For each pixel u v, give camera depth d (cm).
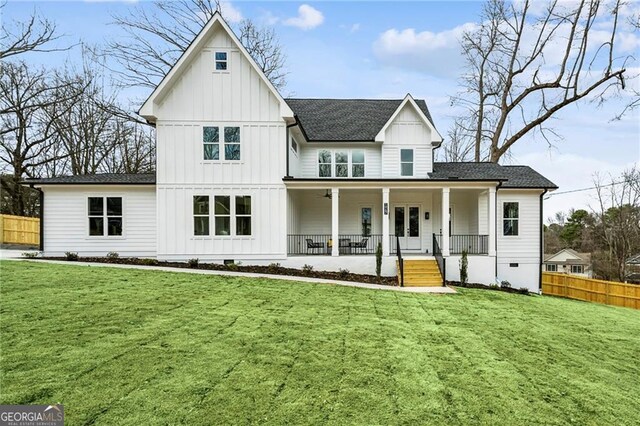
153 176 1786
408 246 1945
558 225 5822
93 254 1642
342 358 610
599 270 3866
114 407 422
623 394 544
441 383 537
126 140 3241
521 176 1927
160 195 1603
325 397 474
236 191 1622
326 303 1005
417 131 1911
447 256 1606
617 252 3509
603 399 521
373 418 431
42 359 541
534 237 1812
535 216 1816
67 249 1634
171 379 496
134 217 1655
